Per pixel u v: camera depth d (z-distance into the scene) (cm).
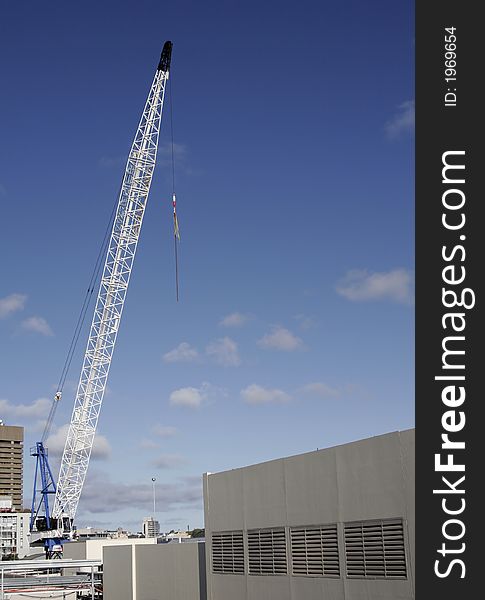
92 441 12825
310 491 3741
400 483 3094
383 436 3212
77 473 13025
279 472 4044
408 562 3028
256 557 4238
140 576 6162
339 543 3472
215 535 4747
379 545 3206
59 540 13562
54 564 7862
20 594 7562
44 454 14538
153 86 12500
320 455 3675
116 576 6538
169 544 5747
